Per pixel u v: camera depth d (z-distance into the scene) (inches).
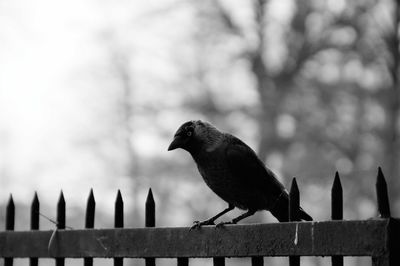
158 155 969.5
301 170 837.2
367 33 829.2
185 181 936.3
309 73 911.0
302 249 127.5
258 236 135.2
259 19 936.9
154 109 965.2
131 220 1003.9
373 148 824.3
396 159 769.6
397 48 804.6
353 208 806.5
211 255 142.9
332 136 849.5
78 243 169.3
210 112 930.1
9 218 190.4
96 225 975.6
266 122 890.7
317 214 845.8
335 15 864.9
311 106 888.3
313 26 903.7
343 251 121.4
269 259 804.6
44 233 178.4
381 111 827.4
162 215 957.8
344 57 853.2
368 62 823.7
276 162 891.4
